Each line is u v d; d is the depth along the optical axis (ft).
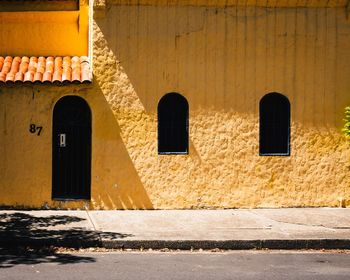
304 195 48.01
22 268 29.73
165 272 29.45
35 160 46.32
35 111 46.32
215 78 47.37
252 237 36.68
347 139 48.19
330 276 28.99
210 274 29.17
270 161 47.67
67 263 31.19
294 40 47.83
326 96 48.16
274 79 47.78
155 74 46.96
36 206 46.32
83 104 47.14
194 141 47.19
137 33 46.78
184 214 44.73
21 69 46.68
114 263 31.42
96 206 46.50
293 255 34.45
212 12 47.29
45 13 49.55
